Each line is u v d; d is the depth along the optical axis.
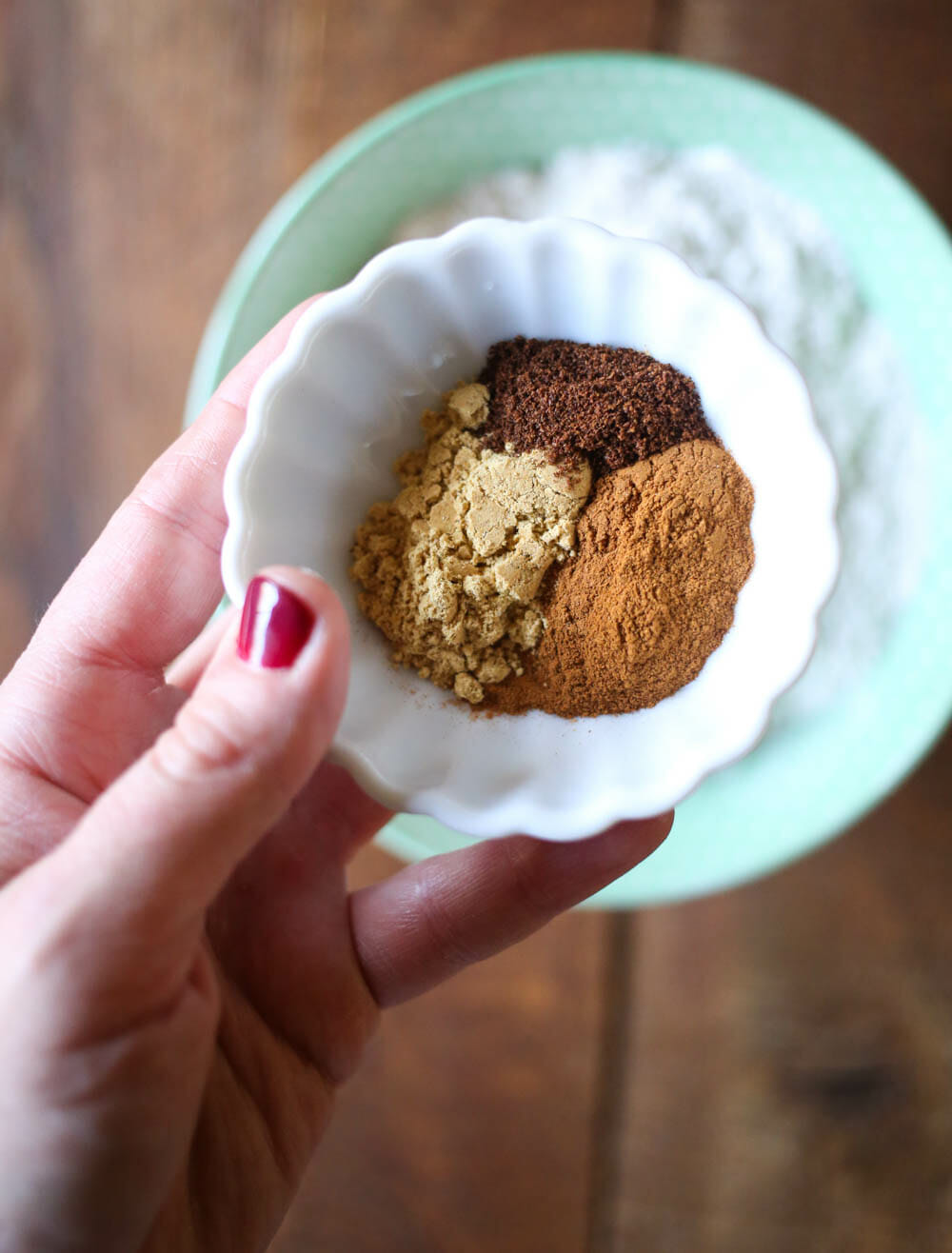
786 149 0.20
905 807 0.24
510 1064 0.23
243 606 0.12
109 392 0.23
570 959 0.23
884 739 0.21
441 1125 0.23
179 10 0.22
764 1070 0.23
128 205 0.23
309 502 0.15
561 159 0.21
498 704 0.15
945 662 0.21
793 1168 0.23
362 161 0.19
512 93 0.20
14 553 0.23
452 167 0.21
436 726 0.14
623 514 0.14
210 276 0.23
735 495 0.14
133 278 0.23
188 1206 0.15
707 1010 0.24
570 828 0.13
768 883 0.24
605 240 0.14
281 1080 0.17
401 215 0.21
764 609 0.14
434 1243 0.23
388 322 0.15
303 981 0.17
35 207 0.23
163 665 0.18
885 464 0.21
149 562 0.17
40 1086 0.11
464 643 0.14
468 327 0.15
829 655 0.21
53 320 0.23
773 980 0.24
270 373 0.14
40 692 0.17
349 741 0.13
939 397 0.21
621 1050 0.23
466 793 0.13
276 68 0.22
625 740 0.14
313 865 0.18
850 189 0.20
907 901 0.24
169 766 0.12
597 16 0.22
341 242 0.21
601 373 0.15
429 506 0.15
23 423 0.23
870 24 0.22
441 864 0.17
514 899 0.17
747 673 0.13
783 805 0.21
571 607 0.14
